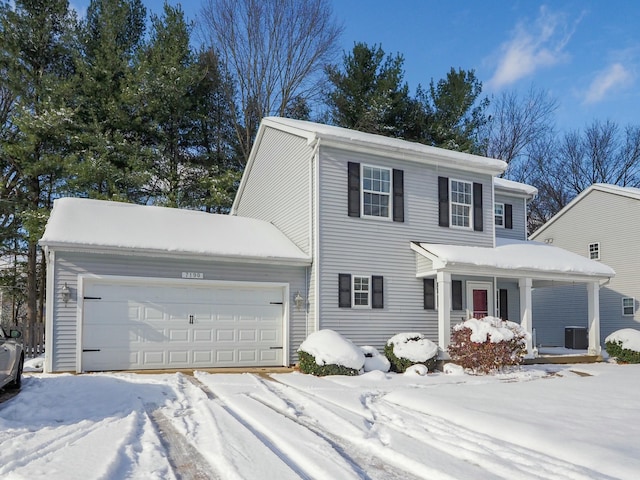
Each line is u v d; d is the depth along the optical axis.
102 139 20.53
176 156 24.08
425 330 15.27
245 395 8.94
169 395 8.95
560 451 5.61
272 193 17.05
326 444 5.86
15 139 21.84
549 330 24.80
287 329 13.93
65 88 20.28
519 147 36.94
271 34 28.17
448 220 16.12
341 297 14.15
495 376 12.53
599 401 8.52
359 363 12.21
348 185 14.62
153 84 21.62
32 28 21.28
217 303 13.38
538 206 37.00
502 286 18.48
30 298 21.94
